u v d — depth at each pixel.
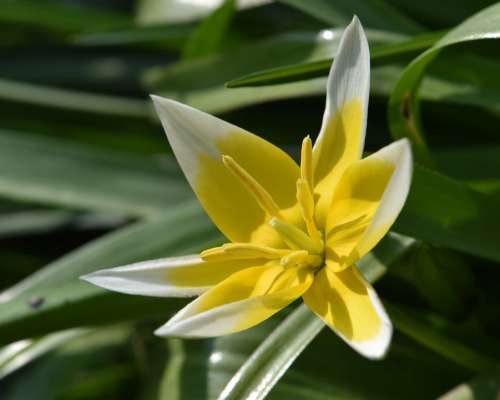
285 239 0.42
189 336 0.41
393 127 0.47
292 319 0.44
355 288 0.42
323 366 0.47
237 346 0.47
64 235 0.57
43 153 0.53
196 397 0.47
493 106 0.48
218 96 0.52
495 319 0.48
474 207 0.45
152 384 0.49
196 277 0.43
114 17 0.58
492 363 0.46
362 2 0.51
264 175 0.43
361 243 0.41
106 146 0.57
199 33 0.54
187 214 0.48
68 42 0.59
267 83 0.46
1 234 0.56
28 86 0.57
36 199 0.52
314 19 0.55
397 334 0.47
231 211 0.43
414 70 0.46
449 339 0.46
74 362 0.52
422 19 0.52
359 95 0.42
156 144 0.56
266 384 0.43
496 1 0.51
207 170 0.43
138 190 0.52
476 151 0.49
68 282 0.48
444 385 0.47
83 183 0.52
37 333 0.47
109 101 0.57
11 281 0.56
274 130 0.54
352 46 0.42
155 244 0.48
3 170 0.53
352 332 0.41
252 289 0.42
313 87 0.50
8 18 0.58
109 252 0.48
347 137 0.43
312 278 0.42
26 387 0.52
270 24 0.56
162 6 0.57
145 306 0.47
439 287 0.46
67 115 0.57
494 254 0.45
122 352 0.53
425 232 0.44
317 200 0.43
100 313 0.47
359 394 0.47
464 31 0.45
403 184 0.40
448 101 0.49
